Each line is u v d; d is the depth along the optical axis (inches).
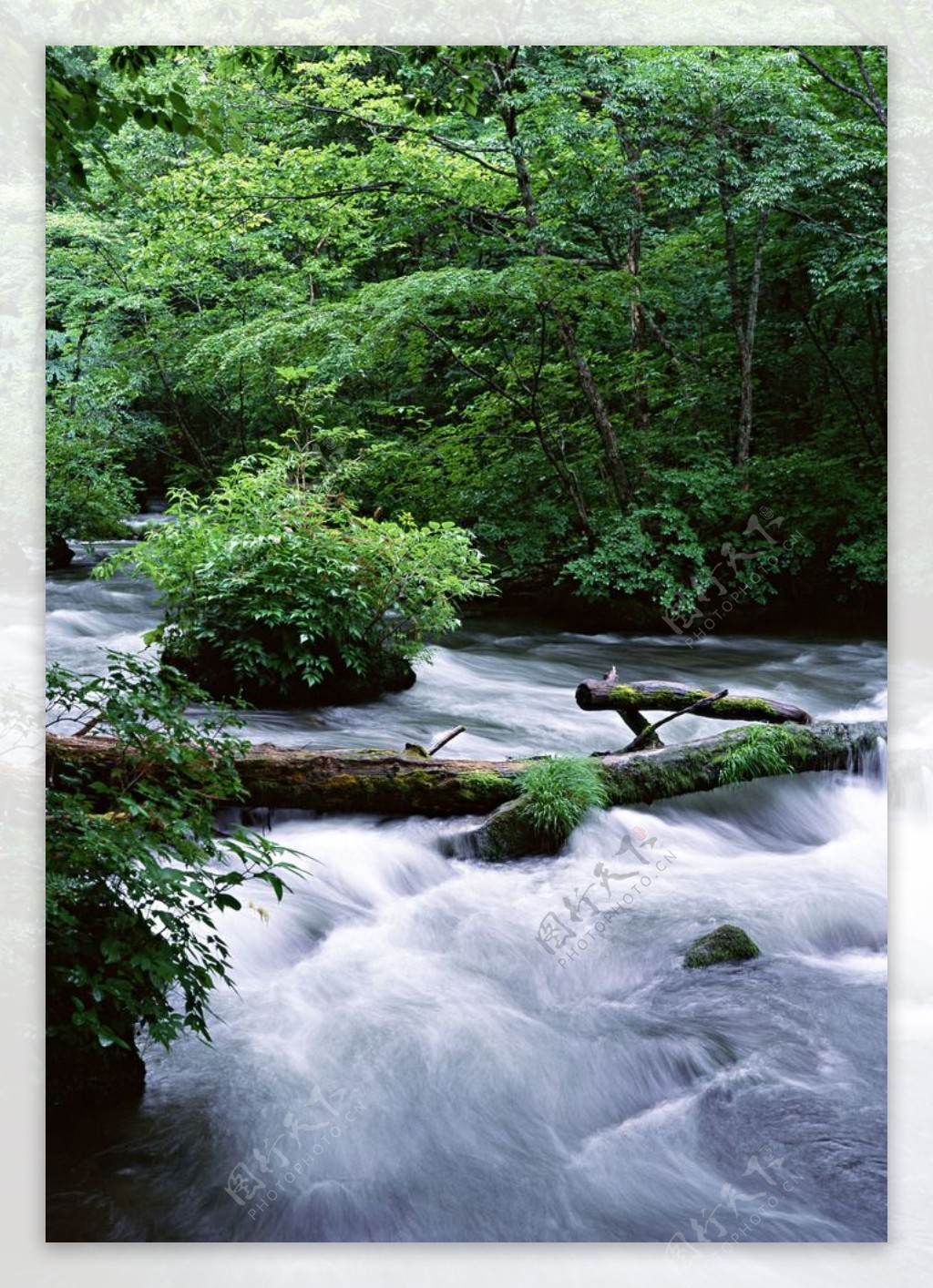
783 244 502.3
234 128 141.9
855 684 345.4
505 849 184.9
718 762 205.2
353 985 147.6
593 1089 126.6
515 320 460.4
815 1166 112.3
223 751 122.3
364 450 493.0
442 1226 104.8
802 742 211.8
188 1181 108.3
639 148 464.1
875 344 506.6
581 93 429.1
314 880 171.0
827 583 479.2
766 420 556.1
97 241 560.7
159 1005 112.9
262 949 154.3
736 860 192.1
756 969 153.8
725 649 419.2
